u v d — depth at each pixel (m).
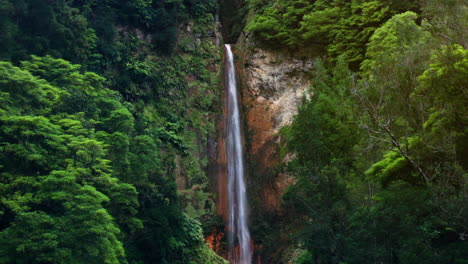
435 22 16.55
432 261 14.20
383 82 17.83
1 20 30.14
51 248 19.30
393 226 15.81
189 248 32.38
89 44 34.81
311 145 22.12
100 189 25.62
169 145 37.34
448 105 15.91
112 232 22.17
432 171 16.58
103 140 27.66
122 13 40.03
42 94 24.88
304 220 22.47
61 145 23.08
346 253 17.88
